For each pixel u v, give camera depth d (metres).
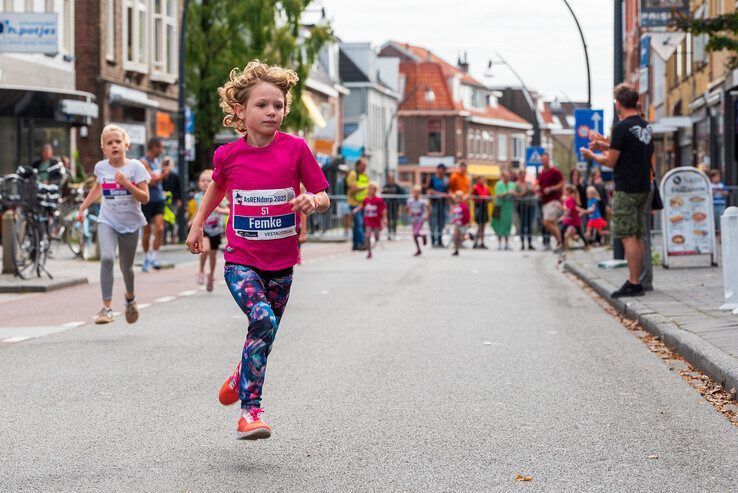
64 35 35.44
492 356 10.07
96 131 38.41
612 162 13.98
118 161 11.98
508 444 6.59
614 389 8.38
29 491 5.61
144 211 20.92
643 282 14.61
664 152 50.03
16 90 29.92
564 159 75.50
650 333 11.43
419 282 18.64
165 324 12.54
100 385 8.61
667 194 18.59
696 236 18.61
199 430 7.02
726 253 12.09
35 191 18.88
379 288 17.44
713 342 9.58
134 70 40.62
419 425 7.12
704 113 37.44
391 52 106.38
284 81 6.57
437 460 6.21
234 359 9.90
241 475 5.91
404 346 10.71
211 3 39.97
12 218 18.05
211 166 41.50
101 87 38.34
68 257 24.47
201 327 12.25
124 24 40.22
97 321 12.16
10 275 18.41
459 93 99.94
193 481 5.79
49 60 34.12
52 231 23.59
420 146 97.75
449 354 10.19
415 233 28.80
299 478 5.84
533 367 9.44
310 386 8.53
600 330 11.97
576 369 9.32
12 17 26.97
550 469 6.00
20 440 6.76
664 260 18.62
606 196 32.16
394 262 24.94
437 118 97.62
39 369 9.40
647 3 21.44
